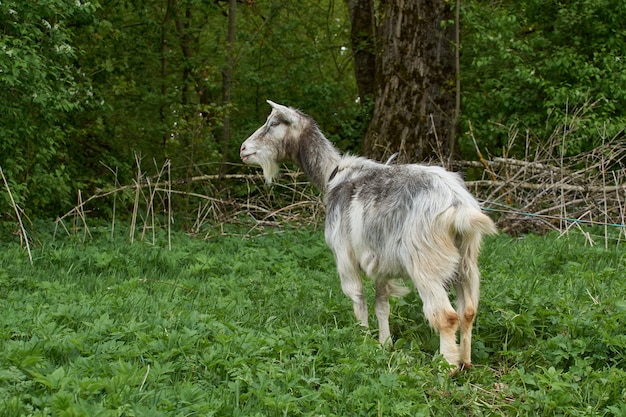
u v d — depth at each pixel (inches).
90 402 149.0
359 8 696.4
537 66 542.3
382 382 169.3
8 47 343.6
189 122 549.3
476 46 566.9
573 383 178.4
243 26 717.9
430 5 560.4
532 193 437.1
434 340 220.2
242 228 439.2
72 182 470.3
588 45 550.9
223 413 150.8
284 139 248.4
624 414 162.2
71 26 492.4
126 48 593.9
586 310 225.9
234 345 185.8
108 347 181.6
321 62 774.5
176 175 557.9
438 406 169.2
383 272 207.3
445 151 557.3
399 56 562.6
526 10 564.4
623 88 507.5
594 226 405.1
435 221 191.6
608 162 429.4
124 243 381.1
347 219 214.8
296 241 396.2
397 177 206.7
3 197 371.6
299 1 726.5
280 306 247.6
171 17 619.2
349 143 673.6
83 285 278.7
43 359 170.6
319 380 174.2
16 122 372.5
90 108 505.7
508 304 236.7
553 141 482.6
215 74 629.3
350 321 230.8
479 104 563.5
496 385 191.5
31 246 370.9
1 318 203.6
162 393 155.5
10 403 140.6
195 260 340.2
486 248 350.9
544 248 353.4
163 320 207.6
